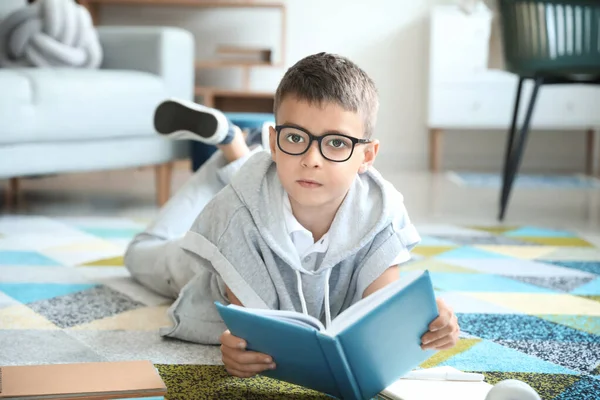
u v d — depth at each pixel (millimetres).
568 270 1691
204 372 1019
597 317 1314
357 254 1022
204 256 1044
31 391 797
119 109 2316
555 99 3529
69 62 2436
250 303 1014
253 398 927
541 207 2664
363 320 753
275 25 3914
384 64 3908
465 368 1046
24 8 2408
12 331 1182
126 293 1425
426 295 798
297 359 838
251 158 1063
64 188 2979
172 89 2537
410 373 917
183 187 1539
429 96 3578
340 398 869
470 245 1967
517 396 781
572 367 1057
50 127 2150
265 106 3758
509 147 2451
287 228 995
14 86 2059
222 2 3648
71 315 1277
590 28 2176
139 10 3912
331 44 3912
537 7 2230
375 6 3883
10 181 2793
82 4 3814
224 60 3871
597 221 2395
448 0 3857
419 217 2412
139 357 1073
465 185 3236
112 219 2283
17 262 1675
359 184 1007
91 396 801
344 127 892
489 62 3529
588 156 3779
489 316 1310
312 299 1031
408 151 3949
